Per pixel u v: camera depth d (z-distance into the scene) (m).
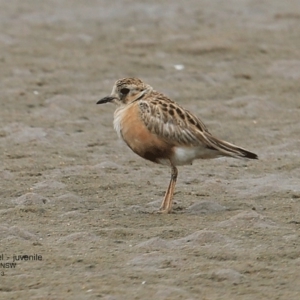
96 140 16.84
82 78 21.44
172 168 13.02
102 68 22.38
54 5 31.23
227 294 9.80
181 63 22.86
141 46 24.70
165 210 12.71
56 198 13.35
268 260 10.75
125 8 30.73
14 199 13.38
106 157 15.79
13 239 11.49
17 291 9.95
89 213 12.68
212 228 11.91
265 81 21.25
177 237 11.62
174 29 27.06
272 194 13.52
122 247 11.23
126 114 13.04
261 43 24.81
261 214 12.50
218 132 17.27
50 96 19.88
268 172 14.85
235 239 11.46
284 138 16.89
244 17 28.98
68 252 11.07
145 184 14.19
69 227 12.04
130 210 12.83
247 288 9.95
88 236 11.59
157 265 10.63
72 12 29.95
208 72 21.97
